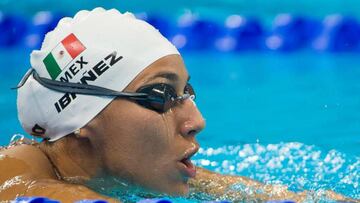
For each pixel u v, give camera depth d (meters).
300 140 11.60
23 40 22.00
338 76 17.89
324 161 9.83
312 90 16.19
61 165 6.34
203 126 6.22
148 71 6.10
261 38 22.58
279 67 19.33
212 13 24.00
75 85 6.15
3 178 5.95
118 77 6.09
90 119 6.09
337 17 22.78
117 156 6.06
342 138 11.68
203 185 7.46
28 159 6.18
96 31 6.30
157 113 6.04
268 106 14.79
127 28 6.29
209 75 18.30
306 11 24.19
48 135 6.43
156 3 24.95
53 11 23.38
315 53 21.44
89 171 6.23
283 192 7.45
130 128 6.01
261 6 24.92
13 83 16.38
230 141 11.66
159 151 6.06
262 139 11.80
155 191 6.17
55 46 6.34
